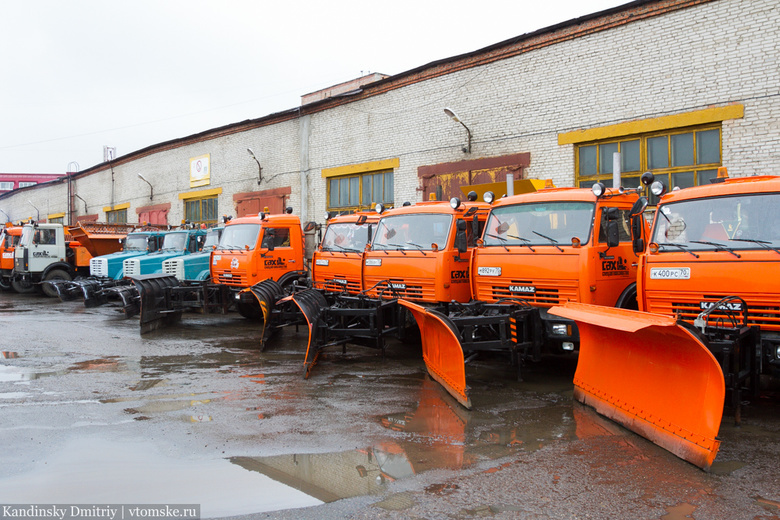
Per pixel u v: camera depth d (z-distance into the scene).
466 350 7.60
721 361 5.78
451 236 9.59
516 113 15.35
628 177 13.34
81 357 9.71
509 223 8.76
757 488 4.44
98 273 17.95
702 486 4.47
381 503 4.18
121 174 34.31
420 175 17.84
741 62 11.50
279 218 14.40
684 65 12.27
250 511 4.05
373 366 9.18
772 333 6.00
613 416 6.17
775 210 6.22
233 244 14.39
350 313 9.59
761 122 11.25
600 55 13.64
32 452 5.17
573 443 5.48
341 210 20.94
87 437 5.58
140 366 9.01
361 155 19.88
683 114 12.24
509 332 7.96
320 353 10.13
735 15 11.58
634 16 12.98
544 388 7.75
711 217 6.65
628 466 4.89
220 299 14.17
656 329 5.11
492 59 15.83
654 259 6.97
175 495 4.31
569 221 8.18
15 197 49.69
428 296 9.55
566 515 3.99
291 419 6.21
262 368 8.93
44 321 14.39
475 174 16.28
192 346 10.91
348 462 4.98
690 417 5.06
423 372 8.71
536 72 14.91
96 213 37.28
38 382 7.86
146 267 16.31
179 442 5.46
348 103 20.34
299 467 4.87
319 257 12.17
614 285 8.14
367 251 10.81
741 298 5.95
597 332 6.48
